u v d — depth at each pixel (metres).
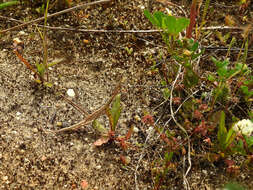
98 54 0.33
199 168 0.26
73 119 0.28
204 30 0.34
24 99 0.29
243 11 0.35
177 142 0.27
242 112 0.29
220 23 0.35
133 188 0.25
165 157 0.24
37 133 0.27
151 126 0.28
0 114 0.28
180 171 0.26
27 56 0.32
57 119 0.28
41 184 0.25
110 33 0.34
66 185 0.25
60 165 0.26
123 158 0.26
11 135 0.27
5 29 0.34
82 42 0.33
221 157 0.26
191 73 0.27
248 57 0.32
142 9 0.36
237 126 0.24
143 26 0.34
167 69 0.31
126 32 0.34
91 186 0.25
